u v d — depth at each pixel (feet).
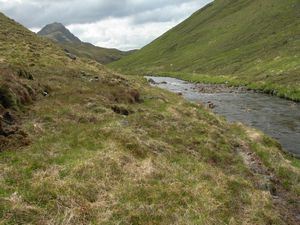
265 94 204.44
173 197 51.31
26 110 77.82
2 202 40.98
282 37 345.31
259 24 435.12
